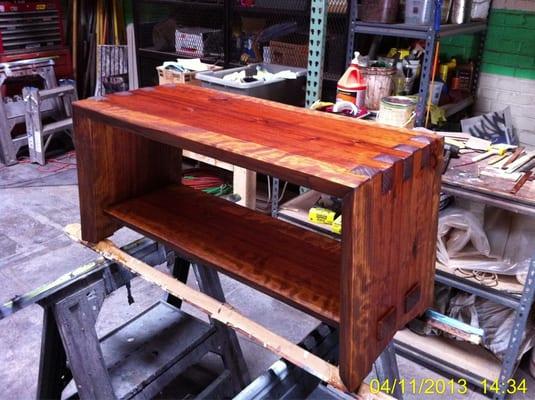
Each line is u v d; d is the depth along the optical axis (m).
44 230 2.80
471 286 1.71
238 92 2.35
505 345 1.82
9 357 1.92
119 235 2.68
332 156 0.76
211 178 3.18
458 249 1.82
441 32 2.03
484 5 2.52
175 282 1.05
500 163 1.77
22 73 3.60
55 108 3.81
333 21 2.53
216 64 3.15
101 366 1.24
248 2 2.95
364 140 0.84
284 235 1.05
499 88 2.78
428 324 0.97
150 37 3.63
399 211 0.77
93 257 2.55
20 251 2.59
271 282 0.88
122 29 4.32
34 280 2.36
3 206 3.06
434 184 0.86
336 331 1.02
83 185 1.11
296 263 0.94
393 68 2.20
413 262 0.85
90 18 4.26
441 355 1.89
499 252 1.82
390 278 0.79
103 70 4.11
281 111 1.02
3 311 1.06
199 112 0.99
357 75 2.09
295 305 0.84
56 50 3.88
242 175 2.58
